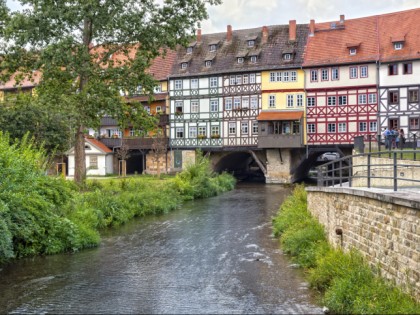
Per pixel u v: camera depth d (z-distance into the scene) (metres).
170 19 26.05
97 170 47.25
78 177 26.00
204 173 34.44
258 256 14.50
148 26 25.55
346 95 41.72
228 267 13.24
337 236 12.54
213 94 46.78
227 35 49.06
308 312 9.46
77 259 14.32
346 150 42.78
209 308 9.90
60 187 17.16
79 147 26.16
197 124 47.50
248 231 18.94
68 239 15.58
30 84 52.56
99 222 20.05
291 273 12.46
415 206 7.78
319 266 11.52
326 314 9.30
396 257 8.73
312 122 42.94
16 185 14.39
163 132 48.56
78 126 25.84
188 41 27.19
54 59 23.19
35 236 15.02
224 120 46.28
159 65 50.50
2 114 32.94
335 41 43.75
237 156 50.84
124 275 12.53
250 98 45.19
